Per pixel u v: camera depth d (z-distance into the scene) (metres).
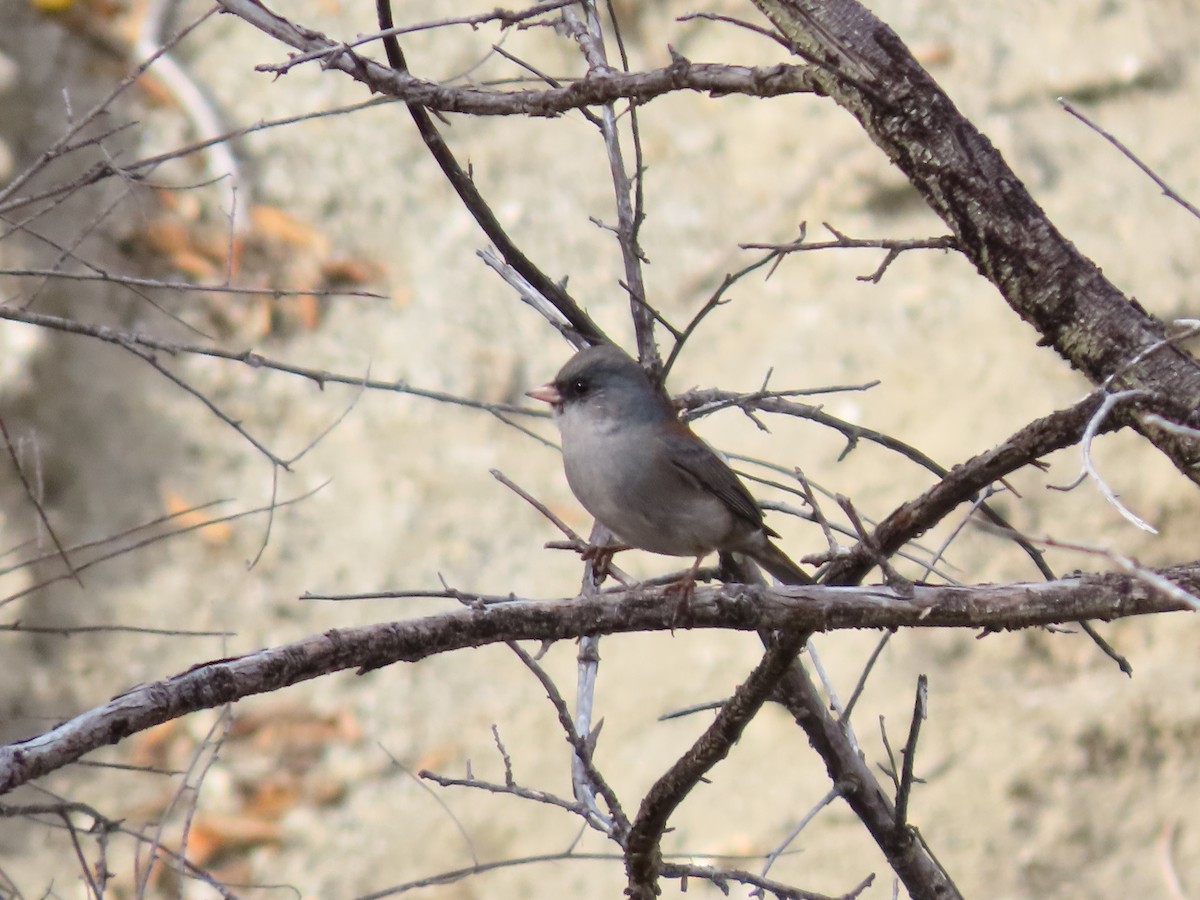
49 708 12.88
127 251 14.85
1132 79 17.86
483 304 16.00
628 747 13.38
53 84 15.21
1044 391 15.54
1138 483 14.91
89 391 14.20
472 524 14.79
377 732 13.56
